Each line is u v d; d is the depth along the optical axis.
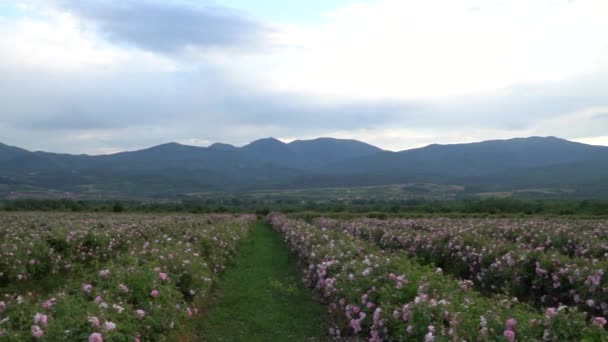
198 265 10.13
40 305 5.85
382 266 8.43
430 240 15.45
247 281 14.06
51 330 5.15
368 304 7.34
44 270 13.17
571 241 14.64
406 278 7.44
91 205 59.28
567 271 9.80
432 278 7.61
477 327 5.49
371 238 19.55
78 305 5.89
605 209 41.72
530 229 17.89
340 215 44.62
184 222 25.25
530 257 10.90
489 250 12.64
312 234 16.23
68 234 15.09
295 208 60.25
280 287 12.69
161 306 7.18
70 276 13.77
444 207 50.69
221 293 12.46
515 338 5.27
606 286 8.74
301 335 9.05
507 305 6.34
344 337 8.42
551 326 5.37
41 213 46.06
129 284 7.26
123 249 16.81
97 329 5.36
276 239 27.47
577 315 5.50
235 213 55.44
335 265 10.32
